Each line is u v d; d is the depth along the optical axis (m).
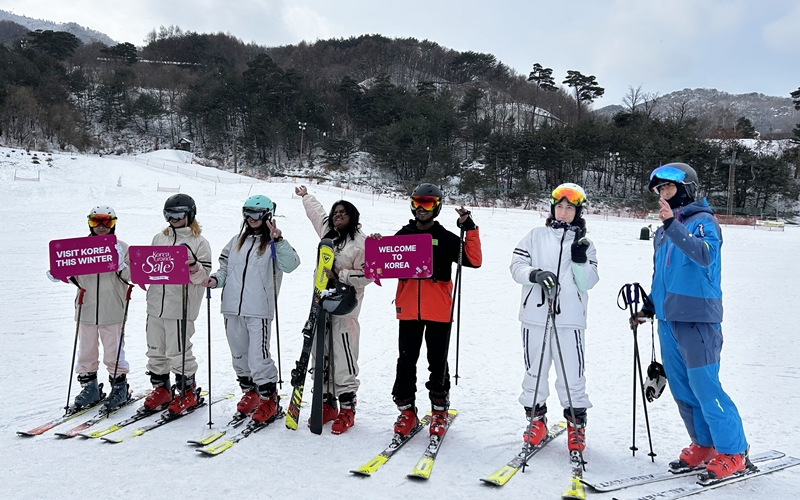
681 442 3.66
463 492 2.89
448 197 56.28
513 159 62.12
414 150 61.38
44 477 3.01
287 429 3.82
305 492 2.87
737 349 6.45
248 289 3.90
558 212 3.46
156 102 84.62
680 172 3.18
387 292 10.25
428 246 3.51
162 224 19.20
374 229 24.11
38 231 16.73
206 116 80.12
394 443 3.50
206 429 3.78
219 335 6.61
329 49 143.25
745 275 14.52
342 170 68.12
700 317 2.99
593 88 96.56
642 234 25.20
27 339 6.14
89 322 4.06
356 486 2.95
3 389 4.48
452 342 6.70
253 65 82.62
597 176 66.62
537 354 3.44
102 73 107.31
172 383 4.69
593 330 7.54
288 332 6.93
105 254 4.04
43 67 84.06
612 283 12.47
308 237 18.98
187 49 141.38
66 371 5.03
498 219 29.22
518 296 10.33
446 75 138.25
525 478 3.06
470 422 4.01
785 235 29.66
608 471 3.18
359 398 4.55
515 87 122.88
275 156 72.12
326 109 81.50
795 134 74.75
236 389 4.65
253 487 2.92
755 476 3.05
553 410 4.35
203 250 4.12
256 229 3.99
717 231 3.04
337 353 3.85
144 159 58.97
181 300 4.02
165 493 2.84
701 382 3.01
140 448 3.43
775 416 4.14
